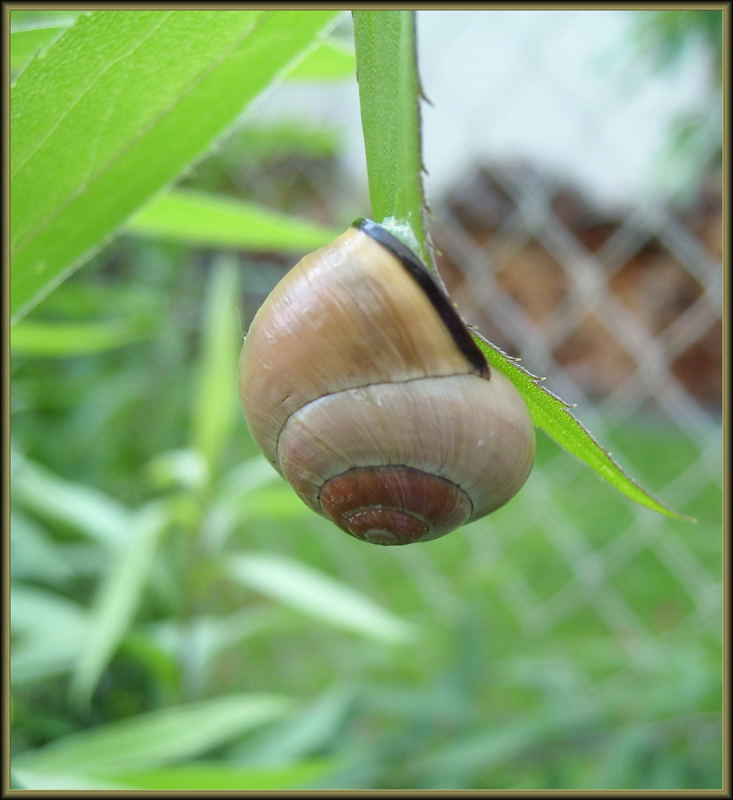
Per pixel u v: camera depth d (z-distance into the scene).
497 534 0.34
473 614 0.24
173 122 0.09
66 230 0.10
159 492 0.30
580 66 0.29
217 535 0.22
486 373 0.09
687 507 0.32
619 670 0.27
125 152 0.10
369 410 0.09
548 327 0.36
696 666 0.21
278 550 0.37
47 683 0.24
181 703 0.21
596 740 0.20
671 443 0.35
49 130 0.09
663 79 0.26
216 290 0.24
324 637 0.32
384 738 0.21
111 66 0.09
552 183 0.33
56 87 0.09
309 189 0.40
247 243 0.13
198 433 0.22
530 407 0.09
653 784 0.19
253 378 0.09
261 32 0.09
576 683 0.24
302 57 0.09
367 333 0.09
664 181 0.26
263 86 0.09
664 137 0.26
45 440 0.29
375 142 0.08
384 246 0.09
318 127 0.32
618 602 0.31
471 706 0.22
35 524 0.28
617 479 0.08
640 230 0.28
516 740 0.20
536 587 0.33
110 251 0.34
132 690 0.25
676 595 0.31
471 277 0.35
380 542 0.09
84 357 0.30
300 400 0.09
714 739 0.20
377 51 0.08
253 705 0.18
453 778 0.19
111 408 0.29
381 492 0.09
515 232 0.34
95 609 0.21
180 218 0.13
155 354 0.33
